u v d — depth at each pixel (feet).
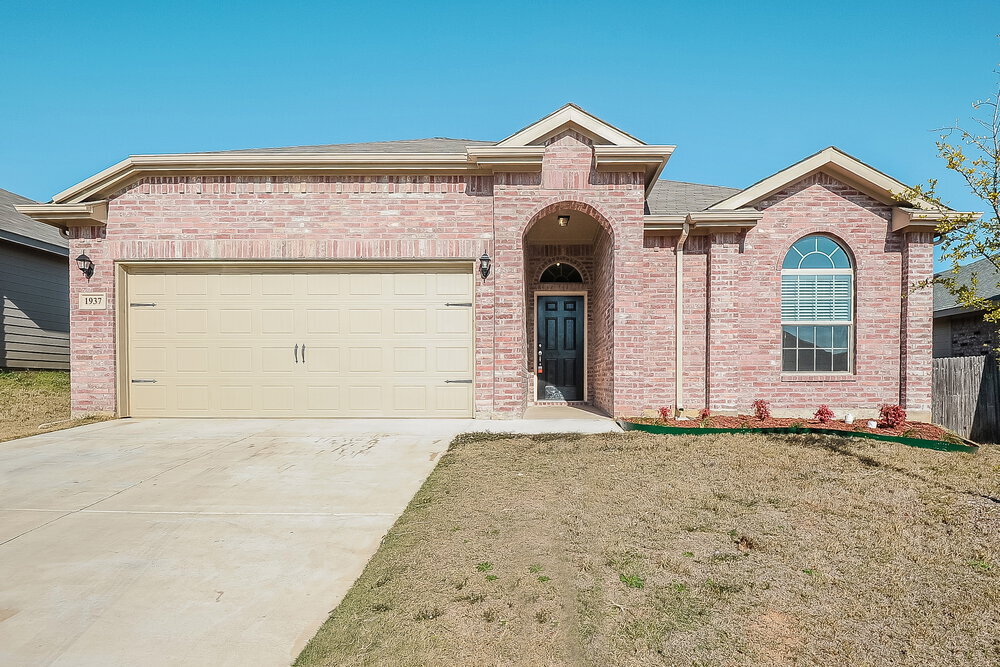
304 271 28.35
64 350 46.34
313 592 10.28
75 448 21.59
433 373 28.32
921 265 28.14
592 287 36.58
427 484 16.56
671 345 29.01
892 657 8.16
